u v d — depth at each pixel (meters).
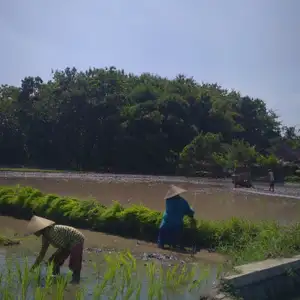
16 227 15.36
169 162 59.06
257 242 11.59
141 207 14.66
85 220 15.37
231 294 8.06
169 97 62.78
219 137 58.50
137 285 7.49
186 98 65.69
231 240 12.47
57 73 68.75
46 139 64.50
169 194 12.80
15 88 73.06
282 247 10.96
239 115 73.19
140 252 11.85
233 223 13.20
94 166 61.78
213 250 12.27
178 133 61.00
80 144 62.44
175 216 12.66
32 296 7.26
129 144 59.50
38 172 46.78
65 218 15.88
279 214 20.69
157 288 7.43
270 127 81.19
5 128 66.12
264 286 8.92
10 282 7.60
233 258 11.04
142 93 66.44
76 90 62.72
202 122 65.62
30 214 17.08
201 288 8.18
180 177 49.62
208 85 88.00
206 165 52.12
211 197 27.83
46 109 64.62
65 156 63.72
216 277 8.81
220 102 68.25
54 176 41.41
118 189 30.70
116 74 72.62
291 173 50.53
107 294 7.51
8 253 10.89
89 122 61.78
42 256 8.88
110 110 62.06
